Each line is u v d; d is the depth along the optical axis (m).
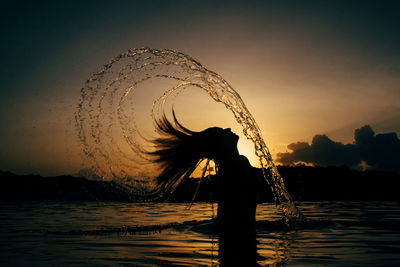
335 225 4.42
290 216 4.58
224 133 3.71
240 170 3.50
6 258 2.59
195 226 4.13
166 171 3.91
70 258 2.57
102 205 9.16
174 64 4.90
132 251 2.80
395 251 2.76
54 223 5.11
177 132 3.91
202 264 2.36
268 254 2.65
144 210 7.25
